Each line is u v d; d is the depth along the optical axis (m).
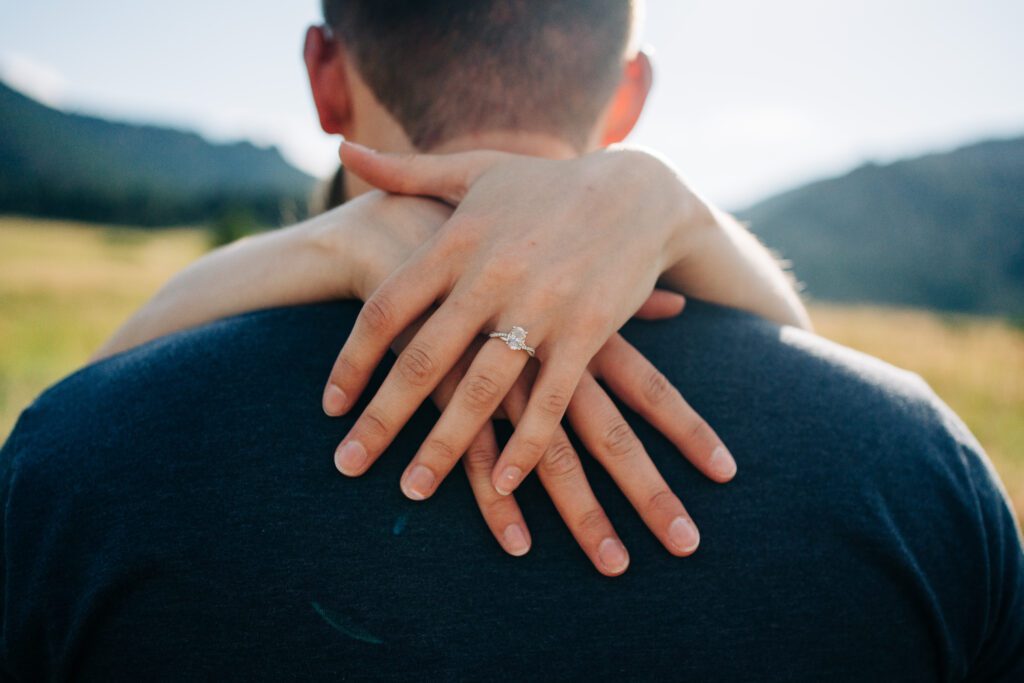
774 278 1.17
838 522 0.81
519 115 1.03
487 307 0.84
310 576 0.75
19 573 0.81
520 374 0.88
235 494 0.78
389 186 0.99
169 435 0.81
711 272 1.04
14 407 7.21
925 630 0.83
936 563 0.84
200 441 0.81
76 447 0.83
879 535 0.81
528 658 0.75
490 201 0.91
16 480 0.84
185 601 0.75
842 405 0.89
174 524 0.76
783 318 1.12
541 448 0.79
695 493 0.82
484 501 0.79
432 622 0.75
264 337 0.90
